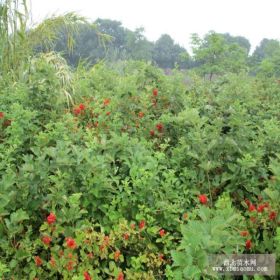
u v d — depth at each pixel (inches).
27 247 104.6
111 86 231.1
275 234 113.0
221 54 534.9
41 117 177.3
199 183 135.1
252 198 132.0
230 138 140.1
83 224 109.7
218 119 154.9
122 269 115.7
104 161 123.3
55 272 105.7
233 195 137.5
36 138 152.5
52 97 188.2
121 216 117.2
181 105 192.9
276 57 538.3
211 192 137.0
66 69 253.1
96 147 133.4
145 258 108.1
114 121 165.6
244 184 133.5
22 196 110.0
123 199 117.3
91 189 115.2
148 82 204.7
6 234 107.5
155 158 133.5
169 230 121.9
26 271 104.5
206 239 80.3
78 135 152.7
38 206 110.7
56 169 116.9
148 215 113.6
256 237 114.7
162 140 165.0
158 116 190.1
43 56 259.0
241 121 150.2
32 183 110.7
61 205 112.9
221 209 106.4
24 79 236.4
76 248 110.8
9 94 190.4
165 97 193.5
